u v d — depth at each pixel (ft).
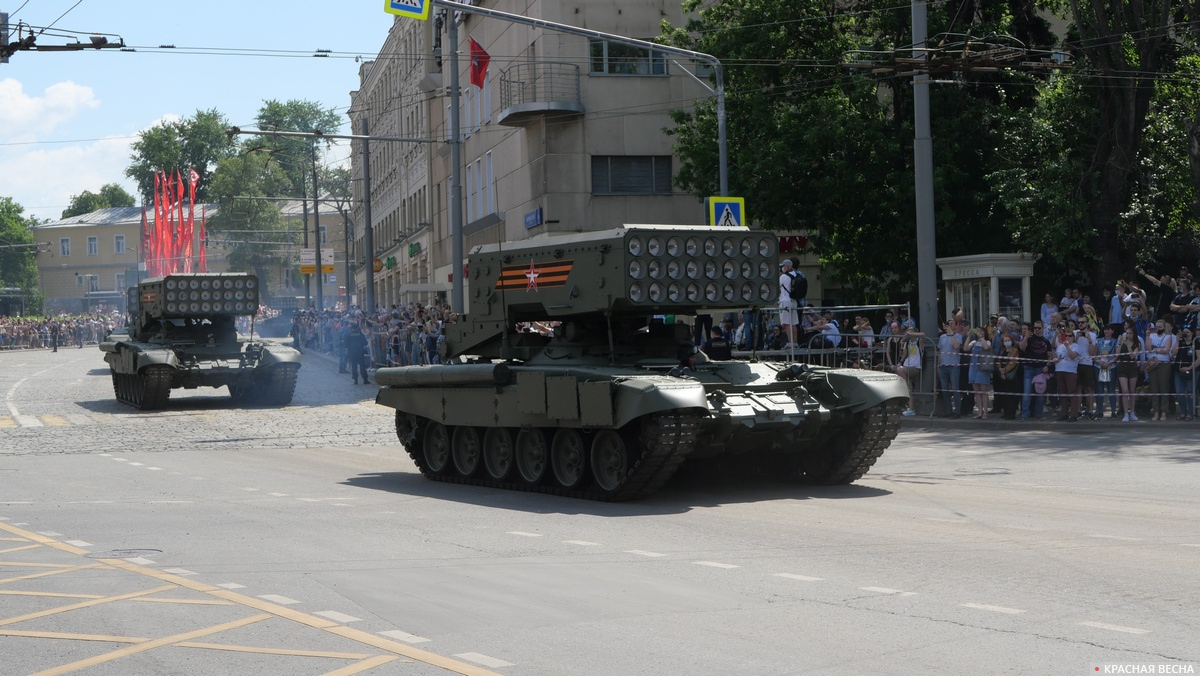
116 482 53.06
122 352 99.04
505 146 139.23
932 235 76.79
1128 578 28.73
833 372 47.78
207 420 85.61
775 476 50.85
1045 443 61.31
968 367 73.51
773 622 25.18
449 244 173.78
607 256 46.91
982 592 27.61
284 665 22.56
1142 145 102.06
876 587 28.43
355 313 131.34
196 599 28.48
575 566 31.86
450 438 53.21
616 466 44.73
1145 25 99.45
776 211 101.50
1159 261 108.47
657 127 125.80
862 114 99.55
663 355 49.75
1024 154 97.14
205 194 349.41
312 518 41.60
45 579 31.24
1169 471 49.47
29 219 424.87
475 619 25.93
